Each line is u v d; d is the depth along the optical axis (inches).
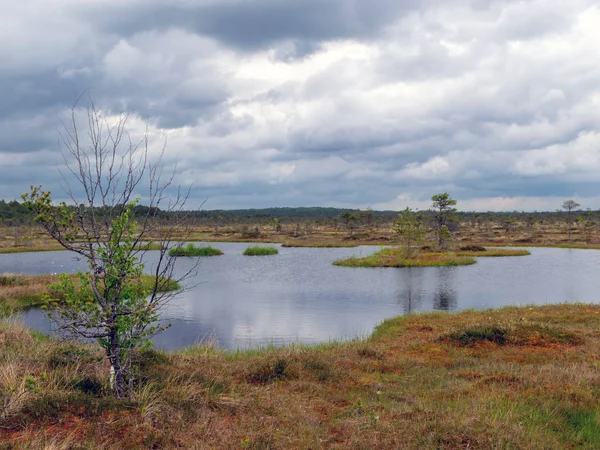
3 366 317.1
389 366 434.3
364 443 231.1
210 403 296.2
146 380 318.3
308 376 384.2
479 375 384.5
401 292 1127.6
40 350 368.8
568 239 2994.6
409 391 343.6
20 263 1861.5
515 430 242.1
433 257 1829.5
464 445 229.8
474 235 3395.7
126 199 287.9
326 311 897.5
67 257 2139.5
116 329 285.1
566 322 661.3
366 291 1145.4
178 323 786.2
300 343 615.5
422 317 753.6
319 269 1615.4
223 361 438.3
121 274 284.0
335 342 589.6
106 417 251.1
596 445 239.0
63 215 277.7
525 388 329.7
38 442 213.2
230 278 1390.3
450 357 478.0
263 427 260.2
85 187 278.4
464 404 293.6
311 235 3686.0
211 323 787.4
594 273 1472.7
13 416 242.2
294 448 232.7
